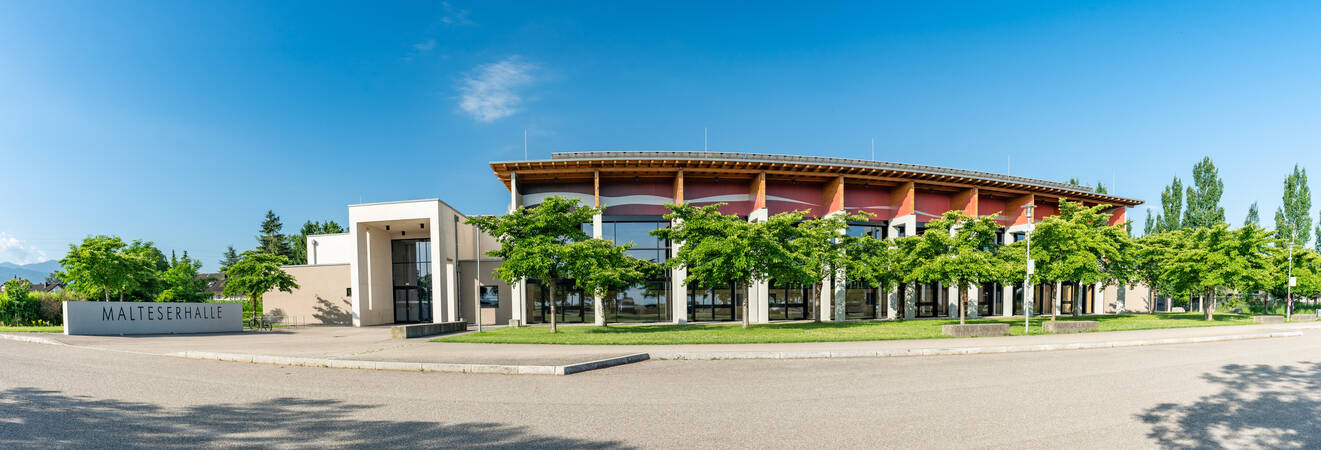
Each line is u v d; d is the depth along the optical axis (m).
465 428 6.75
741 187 34.22
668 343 16.64
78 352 14.18
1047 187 37.38
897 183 35.53
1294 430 6.72
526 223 23.98
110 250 33.38
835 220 27.81
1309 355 14.16
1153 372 11.28
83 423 6.83
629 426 6.89
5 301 29.23
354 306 34.41
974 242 24.03
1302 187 48.19
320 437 6.31
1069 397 8.70
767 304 31.67
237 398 8.49
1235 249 30.53
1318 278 36.75
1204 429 6.75
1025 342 16.45
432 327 22.75
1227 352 14.87
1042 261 26.03
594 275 21.94
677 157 31.62
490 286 36.78
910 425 6.94
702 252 22.67
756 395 8.88
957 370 11.59
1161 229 51.25
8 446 5.84
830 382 10.12
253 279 33.53
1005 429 6.74
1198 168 49.16
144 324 22.58
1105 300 42.91
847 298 35.84
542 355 13.42
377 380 10.26
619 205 33.12
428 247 39.38
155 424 6.83
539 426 6.88
